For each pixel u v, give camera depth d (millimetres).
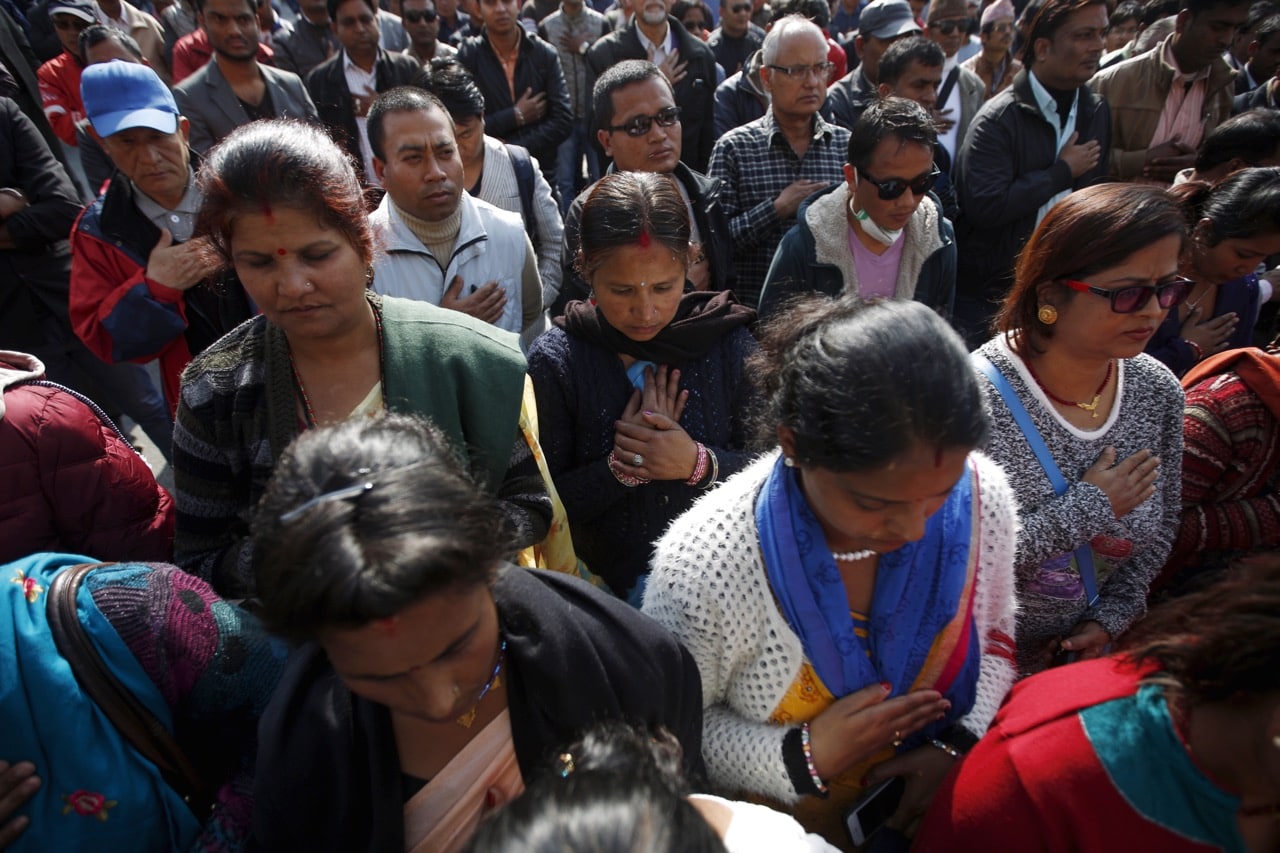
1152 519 1761
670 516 1859
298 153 1307
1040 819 949
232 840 1181
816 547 1219
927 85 3814
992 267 3611
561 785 664
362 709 1005
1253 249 2201
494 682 1041
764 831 892
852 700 1245
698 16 6629
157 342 2443
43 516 1450
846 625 1238
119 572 1163
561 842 587
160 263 2395
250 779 1233
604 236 1687
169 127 2459
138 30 5848
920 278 2775
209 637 1183
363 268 1445
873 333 1021
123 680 1101
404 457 857
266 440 1481
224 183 1291
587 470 1842
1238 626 822
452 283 2518
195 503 1523
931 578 1269
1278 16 4652
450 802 1042
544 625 1042
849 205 2707
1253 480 1875
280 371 1479
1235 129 2855
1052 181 3424
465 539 795
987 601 1381
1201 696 857
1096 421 1703
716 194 3146
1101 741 922
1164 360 2324
